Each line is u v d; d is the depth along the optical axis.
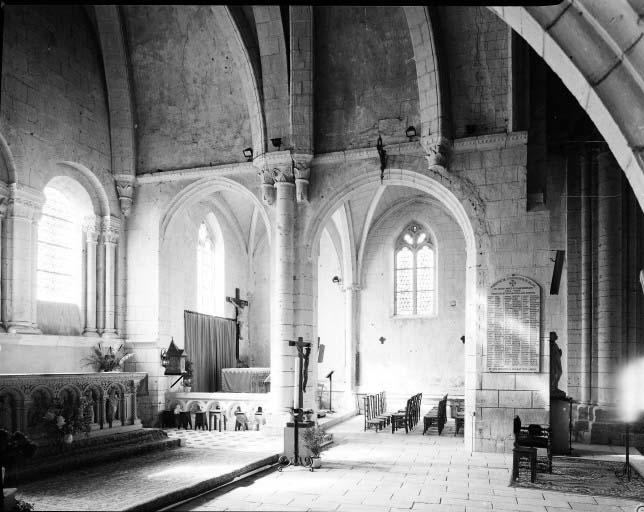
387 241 25.00
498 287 14.97
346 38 16.23
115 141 18.11
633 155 3.72
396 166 15.89
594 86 3.84
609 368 16.59
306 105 16.22
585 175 17.91
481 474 11.64
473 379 14.93
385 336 24.58
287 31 16.38
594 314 17.45
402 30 15.79
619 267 16.70
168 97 18.14
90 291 17.34
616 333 16.59
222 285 24.12
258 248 26.25
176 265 19.66
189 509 8.94
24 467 10.09
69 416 11.37
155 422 17.62
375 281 25.00
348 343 24.61
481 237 15.19
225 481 10.61
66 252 17.23
